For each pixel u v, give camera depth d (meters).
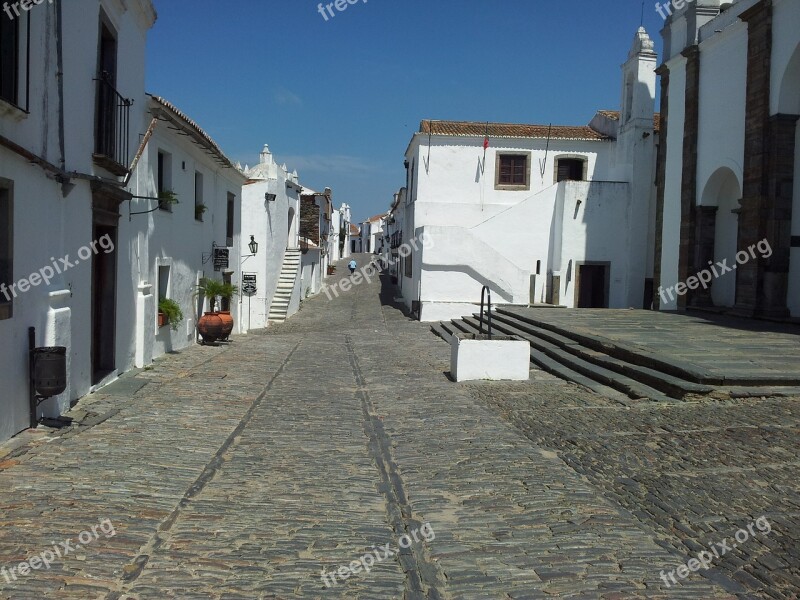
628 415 8.69
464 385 11.58
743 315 19.00
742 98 19.58
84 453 6.99
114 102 10.43
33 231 7.70
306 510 5.57
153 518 5.29
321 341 19.30
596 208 27.02
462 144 29.16
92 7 9.55
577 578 4.30
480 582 4.28
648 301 27.28
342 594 4.14
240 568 4.47
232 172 20.39
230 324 18.06
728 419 8.18
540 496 5.84
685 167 22.52
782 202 18.03
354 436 8.09
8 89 7.01
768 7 18.06
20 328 7.49
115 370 11.39
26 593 4.06
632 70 27.45
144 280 13.05
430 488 6.12
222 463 6.87
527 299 25.70
